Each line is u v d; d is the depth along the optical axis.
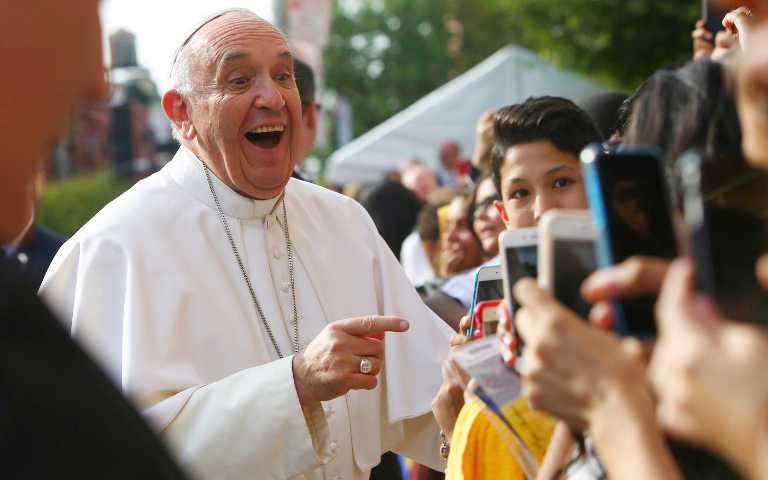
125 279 2.94
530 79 12.29
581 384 1.32
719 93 1.49
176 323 2.91
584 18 13.25
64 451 1.27
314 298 3.23
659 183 1.39
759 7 1.43
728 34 2.98
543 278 1.51
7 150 1.43
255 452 2.68
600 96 3.96
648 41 12.55
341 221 3.45
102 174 17.84
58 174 18.06
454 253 4.69
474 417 2.11
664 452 1.26
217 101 3.02
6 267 1.36
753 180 1.29
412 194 5.96
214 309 3.00
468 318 2.53
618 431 1.27
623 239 1.38
